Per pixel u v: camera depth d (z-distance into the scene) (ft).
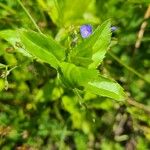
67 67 0.45
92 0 0.74
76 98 0.71
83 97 0.70
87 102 0.71
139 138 0.78
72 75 0.46
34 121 0.73
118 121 0.78
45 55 0.46
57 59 0.47
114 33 0.76
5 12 0.69
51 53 0.46
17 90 0.72
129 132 0.79
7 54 0.66
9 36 0.52
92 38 0.44
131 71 0.75
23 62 0.66
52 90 0.71
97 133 0.76
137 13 0.76
